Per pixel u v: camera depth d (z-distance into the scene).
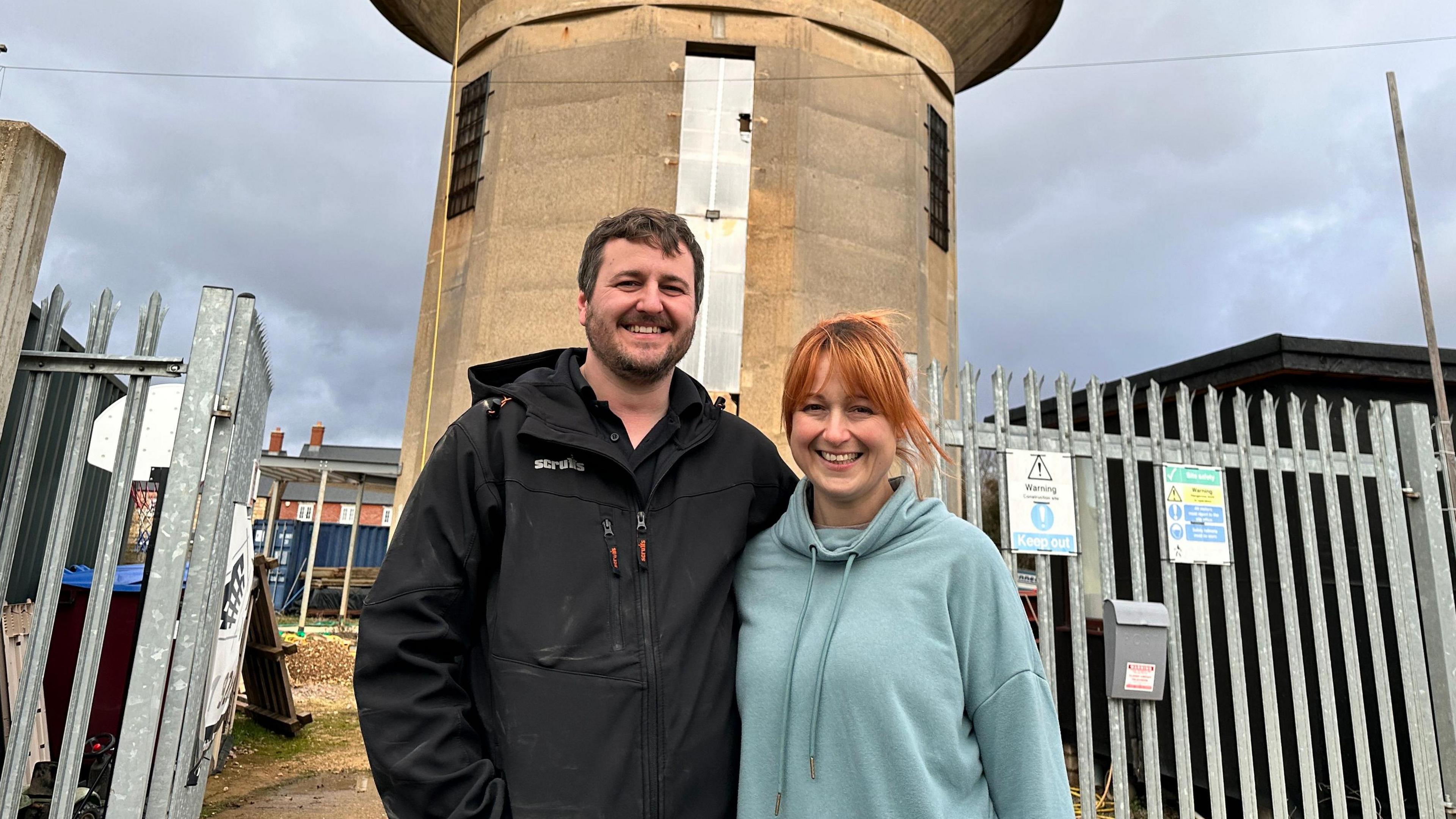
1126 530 6.12
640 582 1.70
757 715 1.67
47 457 4.99
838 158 10.44
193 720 2.99
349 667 10.21
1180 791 3.64
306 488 39.06
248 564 4.51
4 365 2.73
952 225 12.27
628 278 1.86
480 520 1.72
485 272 10.21
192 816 3.58
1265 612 3.86
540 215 10.12
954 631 1.69
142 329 2.99
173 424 3.08
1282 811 3.70
